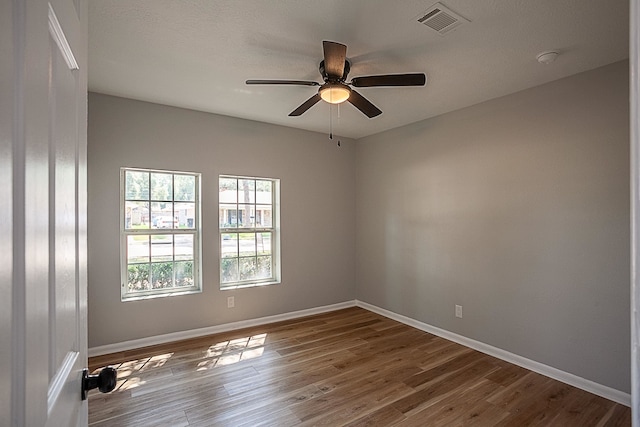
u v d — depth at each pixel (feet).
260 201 13.96
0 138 1.18
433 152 12.50
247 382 8.69
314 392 8.24
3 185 1.20
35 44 1.48
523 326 9.73
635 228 1.41
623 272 7.86
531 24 6.64
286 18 6.50
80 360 2.60
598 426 7.01
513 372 9.35
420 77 7.15
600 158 8.23
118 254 10.71
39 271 1.54
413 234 13.26
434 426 6.98
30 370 1.42
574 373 8.64
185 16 6.42
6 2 1.24
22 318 1.35
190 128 11.94
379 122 13.33
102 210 10.45
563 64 8.23
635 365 1.38
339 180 15.72
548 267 9.18
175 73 8.95
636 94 1.42
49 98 1.75
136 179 11.39
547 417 7.30
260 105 11.48
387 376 9.09
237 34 7.06
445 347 11.11
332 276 15.47
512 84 9.43
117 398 7.87
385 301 14.60
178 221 12.12
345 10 6.26
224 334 12.21
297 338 11.85
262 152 13.50
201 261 12.19
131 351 10.60
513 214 9.99
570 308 8.74
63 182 2.04
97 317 10.36
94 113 10.34
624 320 7.85
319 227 15.10
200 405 7.63
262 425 6.95
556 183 9.03
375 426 6.97
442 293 12.10
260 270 13.91
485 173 10.75
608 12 6.25
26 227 1.39
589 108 8.44
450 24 6.66
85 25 2.85
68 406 2.17
